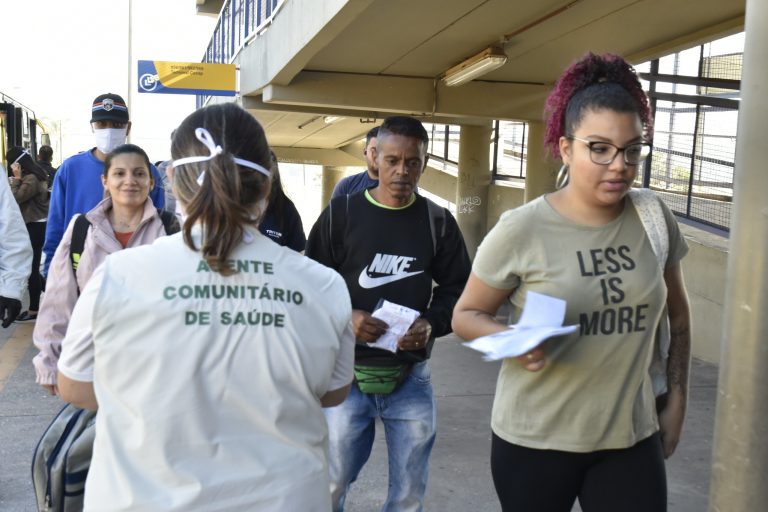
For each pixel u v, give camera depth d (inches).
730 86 372.2
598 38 365.7
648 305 86.5
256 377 62.3
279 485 61.3
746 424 85.8
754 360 84.9
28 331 320.5
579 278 86.0
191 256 63.7
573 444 87.8
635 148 83.2
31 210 334.3
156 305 61.1
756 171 84.0
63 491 98.7
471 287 92.4
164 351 60.6
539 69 449.7
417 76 479.5
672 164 383.6
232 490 60.2
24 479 171.3
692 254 319.6
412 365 124.1
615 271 86.1
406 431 124.3
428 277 126.1
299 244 142.3
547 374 87.9
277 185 134.2
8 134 490.6
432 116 600.4
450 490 172.9
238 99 586.9
